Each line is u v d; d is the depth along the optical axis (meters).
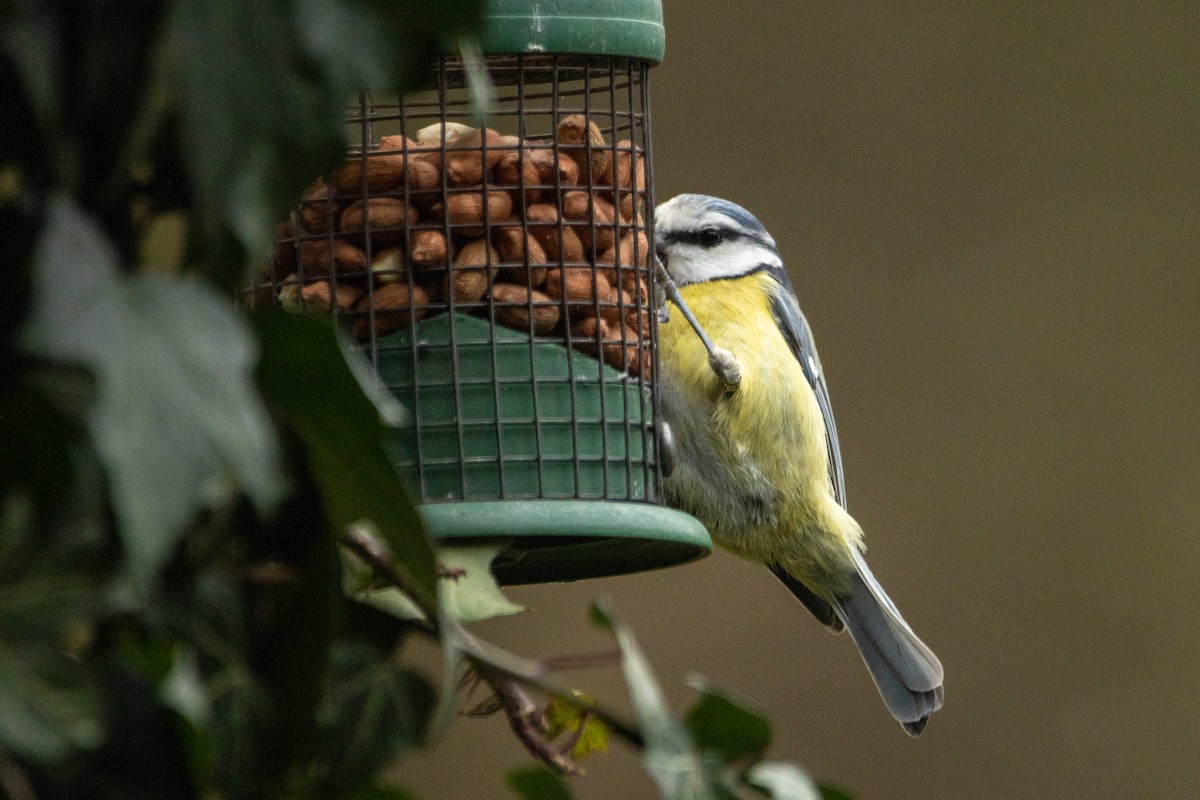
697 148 19.73
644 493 6.99
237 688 2.83
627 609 17.73
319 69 2.31
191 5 2.23
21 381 2.20
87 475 2.22
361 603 3.46
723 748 3.35
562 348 6.67
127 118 2.33
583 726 3.95
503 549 6.20
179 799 2.46
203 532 2.75
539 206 6.80
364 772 3.20
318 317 2.53
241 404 2.08
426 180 6.59
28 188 2.31
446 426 6.48
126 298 2.07
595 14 6.50
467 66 2.64
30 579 2.21
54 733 2.22
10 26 2.24
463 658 3.29
